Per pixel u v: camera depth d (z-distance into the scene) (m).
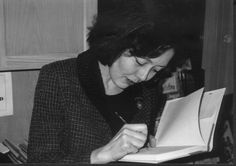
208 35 1.30
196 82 1.22
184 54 0.76
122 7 0.73
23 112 1.33
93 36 0.79
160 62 0.73
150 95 0.89
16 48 1.01
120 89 0.85
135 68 0.74
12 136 1.33
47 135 0.79
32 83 1.33
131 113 0.85
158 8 0.70
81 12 1.04
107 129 0.83
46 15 1.02
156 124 0.90
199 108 0.82
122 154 0.69
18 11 0.98
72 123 0.81
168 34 0.69
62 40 1.05
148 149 0.74
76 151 0.79
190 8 0.73
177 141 0.77
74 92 0.82
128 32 0.70
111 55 0.74
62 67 0.84
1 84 1.27
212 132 0.76
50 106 0.80
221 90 0.86
